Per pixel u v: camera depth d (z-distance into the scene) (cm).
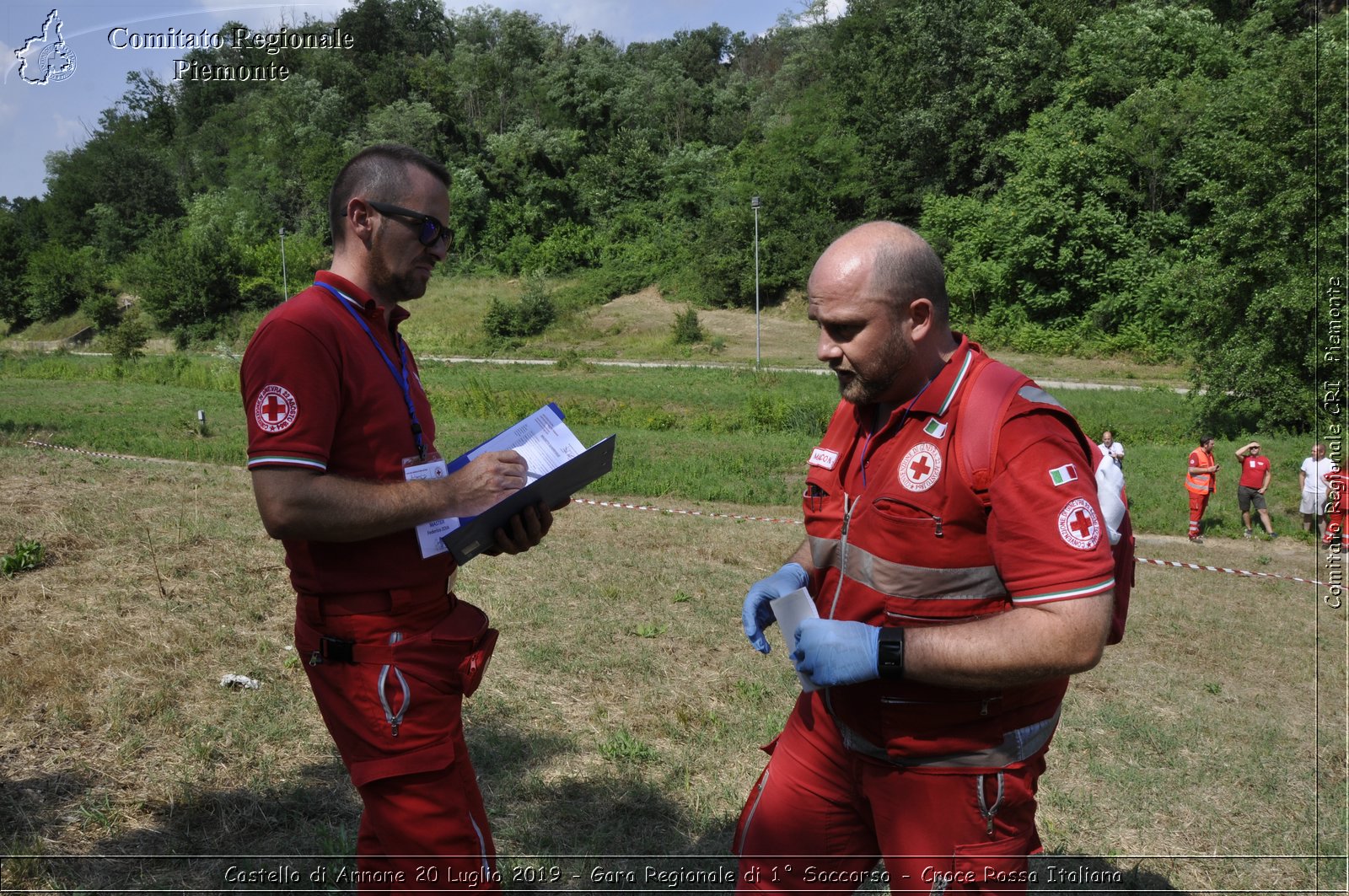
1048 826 399
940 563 204
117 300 6612
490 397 2738
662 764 407
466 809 226
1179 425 2459
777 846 234
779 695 506
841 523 223
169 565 604
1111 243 4019
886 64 5369
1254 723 583
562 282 6106
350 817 336
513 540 237
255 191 7175
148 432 1908
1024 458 190
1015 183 4250
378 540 217
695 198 6531
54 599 515
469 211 6638
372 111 7781
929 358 207
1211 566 1202
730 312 5334
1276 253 2136
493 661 518
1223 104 2320
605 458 241
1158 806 432
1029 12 4912
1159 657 738
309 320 210
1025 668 184
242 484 1027
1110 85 4316
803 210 5406
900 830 213
